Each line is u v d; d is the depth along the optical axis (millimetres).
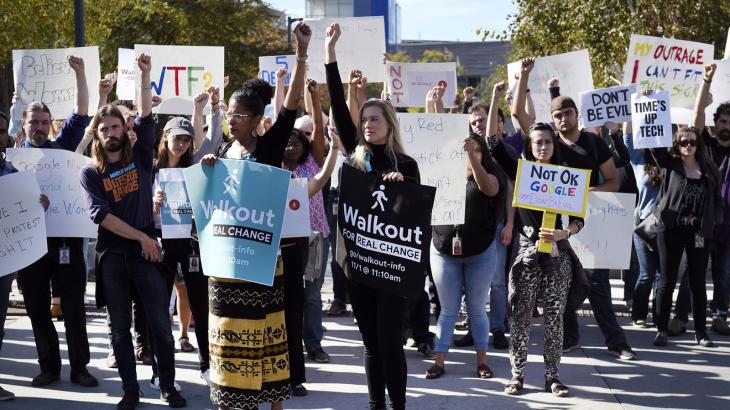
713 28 17734
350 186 5449
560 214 6488
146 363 7426
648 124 8031
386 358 5348
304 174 6980
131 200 6090
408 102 9961
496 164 6805
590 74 9352
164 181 6355
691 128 7887
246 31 36375
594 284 7707
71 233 6574
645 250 8633
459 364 7453
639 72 9531
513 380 6621
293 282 6418
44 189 6609
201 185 5344
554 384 6535
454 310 7016
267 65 10477
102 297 6254
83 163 6672
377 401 5512
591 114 8234
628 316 9352
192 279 6406
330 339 8430
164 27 34156
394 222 5340
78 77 7152
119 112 6066
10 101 27781
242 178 5250
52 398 6453
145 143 6211
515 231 8062
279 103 7953
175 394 6238
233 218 5242
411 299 5375
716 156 8516
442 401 6375
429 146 6816
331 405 6312
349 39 9742
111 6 24703
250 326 5320
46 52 8688
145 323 7461
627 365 7375
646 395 6508
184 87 9055
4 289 6422
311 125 7809
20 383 6867
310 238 7344
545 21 19156
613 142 8258
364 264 5383
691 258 7988
